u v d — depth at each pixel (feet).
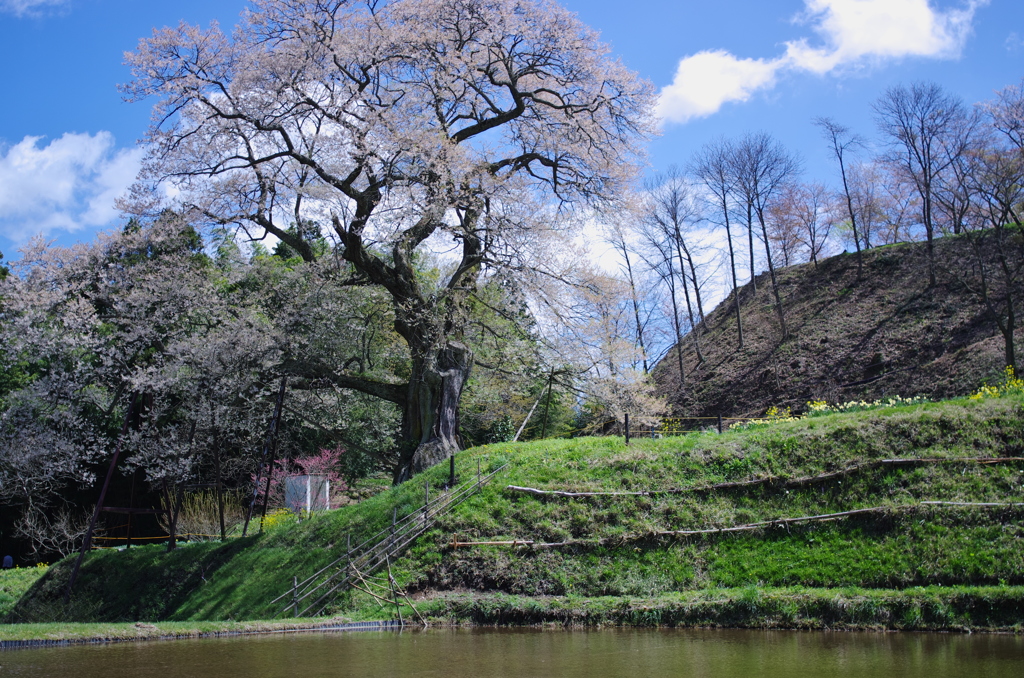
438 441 60.39
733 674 23.26
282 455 83.56
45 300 66.28
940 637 30.40
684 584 39.55
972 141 108.88
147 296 66.03
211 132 62.28
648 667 24.76
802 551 39.40
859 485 42.04
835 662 25.08
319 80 60.75
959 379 95.09
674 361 150.61
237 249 77.36
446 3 62.18
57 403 70.54
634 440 53.47
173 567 56.65
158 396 67.72
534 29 62.80
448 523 46.50
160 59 60.54
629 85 64.54
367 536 48.80
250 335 64.59
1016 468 40.40
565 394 72.33
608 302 68.33
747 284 162.61
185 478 63.41
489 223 62.34
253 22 62.80
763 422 55.01
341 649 30.14
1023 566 34.68
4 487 73.67
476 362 69.10
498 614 38.83
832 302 134.10
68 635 33.37
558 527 44.65
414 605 40.42
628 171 66.64
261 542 55.31
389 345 82.07
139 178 63.93
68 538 78.69
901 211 148.05
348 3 62.59
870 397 105.70
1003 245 103.04
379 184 61.52
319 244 81.10
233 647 31.12
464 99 67.10
